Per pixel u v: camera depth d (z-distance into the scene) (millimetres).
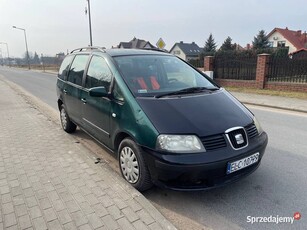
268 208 2959
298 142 5152
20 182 3441
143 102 3189
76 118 5039
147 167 3051
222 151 2832
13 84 20656
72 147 4758
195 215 2875
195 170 2729
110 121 3627
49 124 6566
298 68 11734
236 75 14344
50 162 4062
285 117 7512
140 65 3959
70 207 2867
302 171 3818
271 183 3484
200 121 2955
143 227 2535
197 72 4441
